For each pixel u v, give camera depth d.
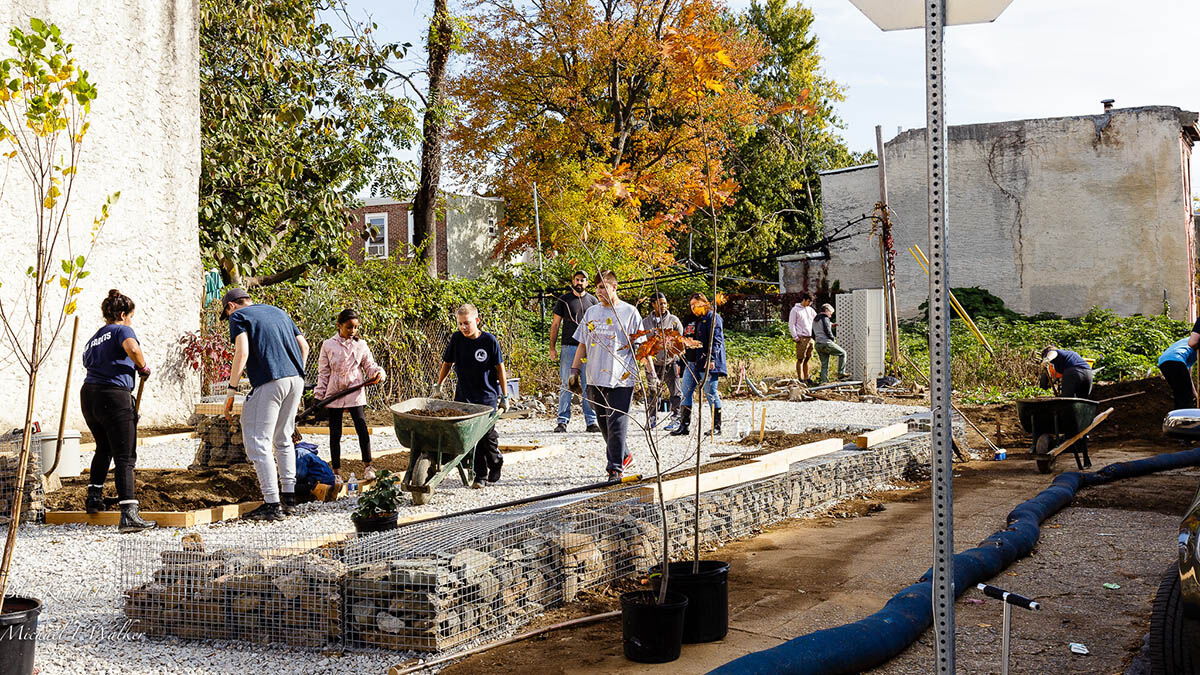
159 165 13.65
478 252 37.38
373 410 16.42
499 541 5.52
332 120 21.64
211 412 13.54
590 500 6.65
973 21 3.06
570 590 5.87
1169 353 11.70
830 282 34.62
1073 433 10.90
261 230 19.59
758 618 5.43
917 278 33.25
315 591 4.88
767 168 44.06
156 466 9.88
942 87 3.09
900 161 33.41
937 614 3.16
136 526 7.04
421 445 7.87
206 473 8.56
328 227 20.77
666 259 29.09
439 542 5.41
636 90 36.12
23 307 11.31
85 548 6.59
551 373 19.27
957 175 32.78
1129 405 15.38
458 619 4.89
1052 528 7.89
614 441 8.30
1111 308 31.03
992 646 4.89
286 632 4.90
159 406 13.49
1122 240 30.88
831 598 5.82
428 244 21.16
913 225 33.34
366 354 9.62
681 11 32.19
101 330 7.23
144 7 13.38
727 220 40.09
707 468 8.93
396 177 24.02
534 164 36.00
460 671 4.56
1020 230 32.06
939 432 3.15
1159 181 30.41
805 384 20.78
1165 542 7.26
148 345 13.38
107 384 7.07
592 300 13.23
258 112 20.08
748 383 19.33
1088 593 5.87
